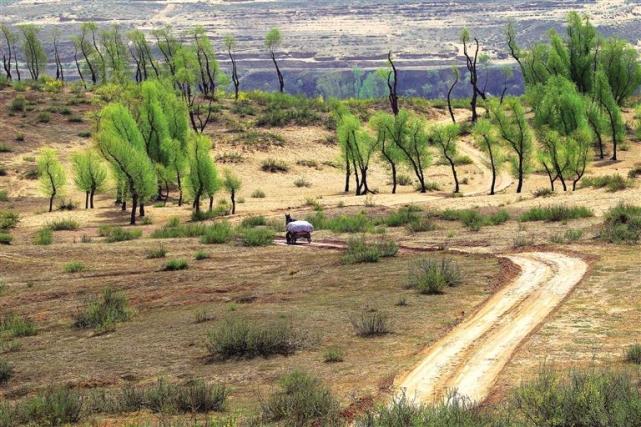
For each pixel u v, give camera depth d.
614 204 54.94
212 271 38.16
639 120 108.56
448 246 41.69
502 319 22.84
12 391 20.06
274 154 109.00
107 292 31.83
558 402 13.45
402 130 89.69
